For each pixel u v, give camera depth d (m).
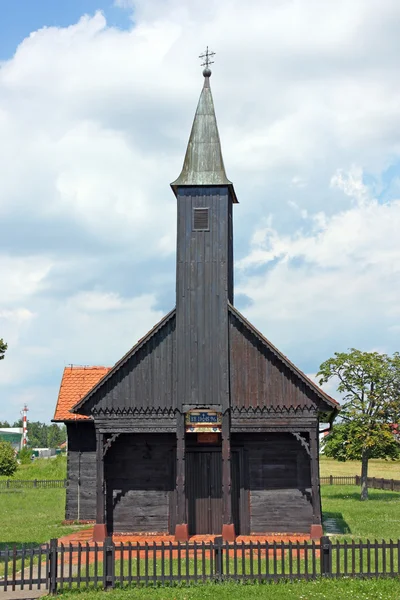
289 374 27.00
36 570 20.88
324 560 18.36
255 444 28.34
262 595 16.55
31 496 50.59
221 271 27.39
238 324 27.39
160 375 27.28
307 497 27.91
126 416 27.17
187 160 28.28
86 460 34.03
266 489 28.05
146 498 28.30
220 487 27.95
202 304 27.30
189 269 27.48
